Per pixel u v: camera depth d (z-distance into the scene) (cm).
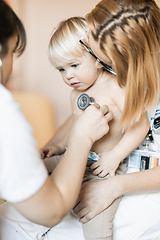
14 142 51
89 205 85
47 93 308
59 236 87
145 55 80
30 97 273
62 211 61
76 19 107
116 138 101
